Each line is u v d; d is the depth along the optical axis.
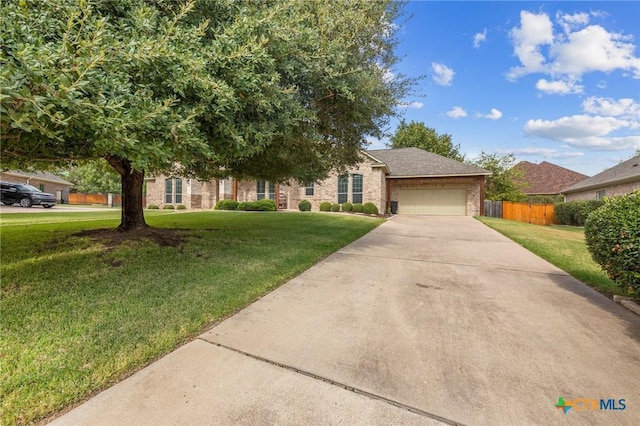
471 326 2.86
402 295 3.69
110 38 2.54
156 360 2.21
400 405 1.80
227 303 3.26
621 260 3.09
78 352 2.23
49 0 2.60
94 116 2.30
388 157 20.33
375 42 5.45
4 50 2.12
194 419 1.65
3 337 2.39
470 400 1.84
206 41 3.74
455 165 18.06
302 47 4.21
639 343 2.54
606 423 1.66
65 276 3.88
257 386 1.94
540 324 2.90
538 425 1.65
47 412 1.67
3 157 3.23
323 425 1.63
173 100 2.87
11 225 8.10
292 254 5.50
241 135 3.67
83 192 34.69
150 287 3.63
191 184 21.31
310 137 5.54
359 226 9.96
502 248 6.69
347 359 2.28
